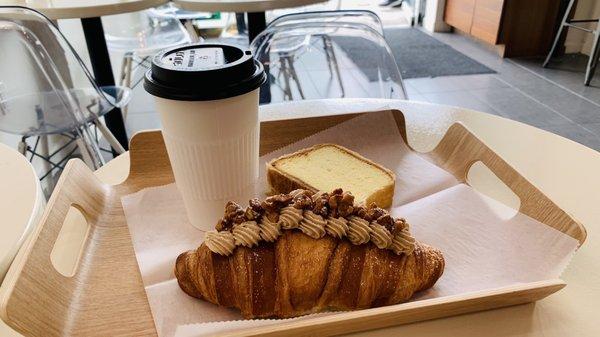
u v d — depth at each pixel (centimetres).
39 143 111
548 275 30
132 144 42
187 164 34
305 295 29
